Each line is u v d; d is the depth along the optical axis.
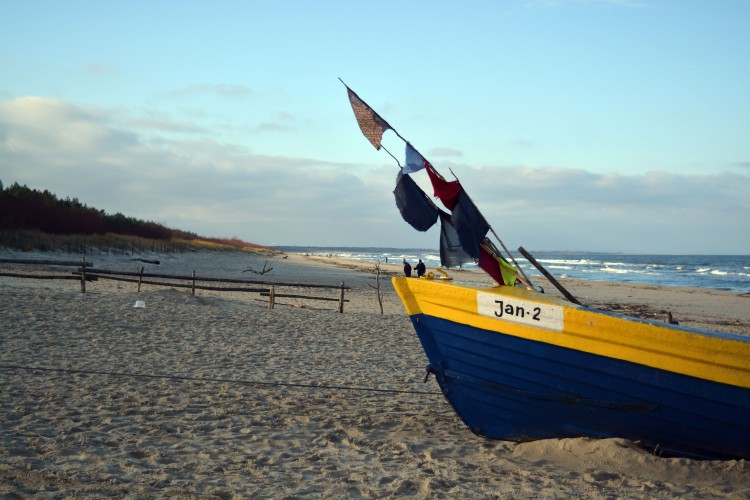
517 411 6.61
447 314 6.75
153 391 8.08
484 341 6.57
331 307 21.52
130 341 11.39
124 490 4.65
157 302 16.47
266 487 4.95
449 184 6.60
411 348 13.01
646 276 69.19
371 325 16.06
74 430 6.17
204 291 22.53
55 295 15.92
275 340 12.83
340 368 10.54
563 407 6.38
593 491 5.21
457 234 6.62
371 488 5.05
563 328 6.18
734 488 5.43
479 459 6.14
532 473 5.68
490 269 7.05
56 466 5.10
